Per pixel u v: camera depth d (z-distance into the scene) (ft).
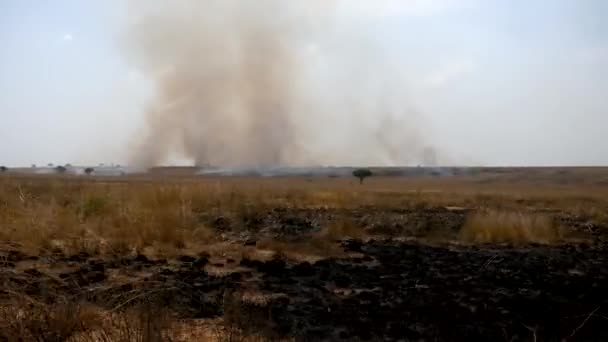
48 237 32.42
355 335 17.89
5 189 50.11
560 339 18.56
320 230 46.80
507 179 418.72
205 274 26.32
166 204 50.01
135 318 15.98
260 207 59.16
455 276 29.17
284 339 17.12
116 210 43.19
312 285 25.17
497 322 20.24
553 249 41.55
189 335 16.39
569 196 128.57
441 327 19.30
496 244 43.50
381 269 30.35
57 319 15.75
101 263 27.32
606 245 46.01
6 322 15.16
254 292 23.32
